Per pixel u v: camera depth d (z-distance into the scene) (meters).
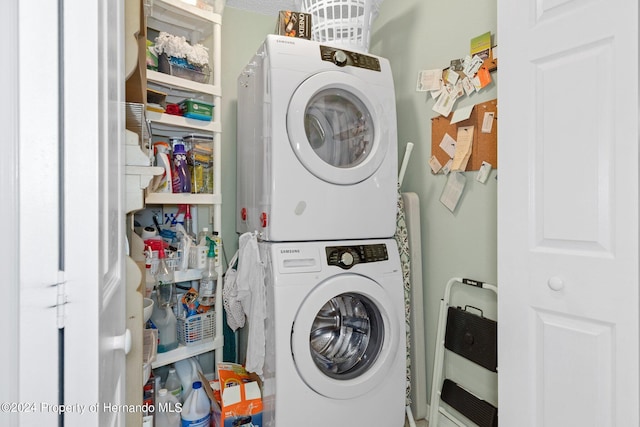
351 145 1.64
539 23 1.09
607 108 0.95
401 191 2.00
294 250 1.39
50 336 0.38
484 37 1.54
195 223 1.94
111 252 0.60
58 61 0.38
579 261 1.01
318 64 1.46
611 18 0.94
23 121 0.37
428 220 1.84
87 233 0.41
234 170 2.13
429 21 1.83
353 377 1.45
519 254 1.15
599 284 0.97
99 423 0.44
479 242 1.58
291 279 1.35
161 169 0.96
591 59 0.98
